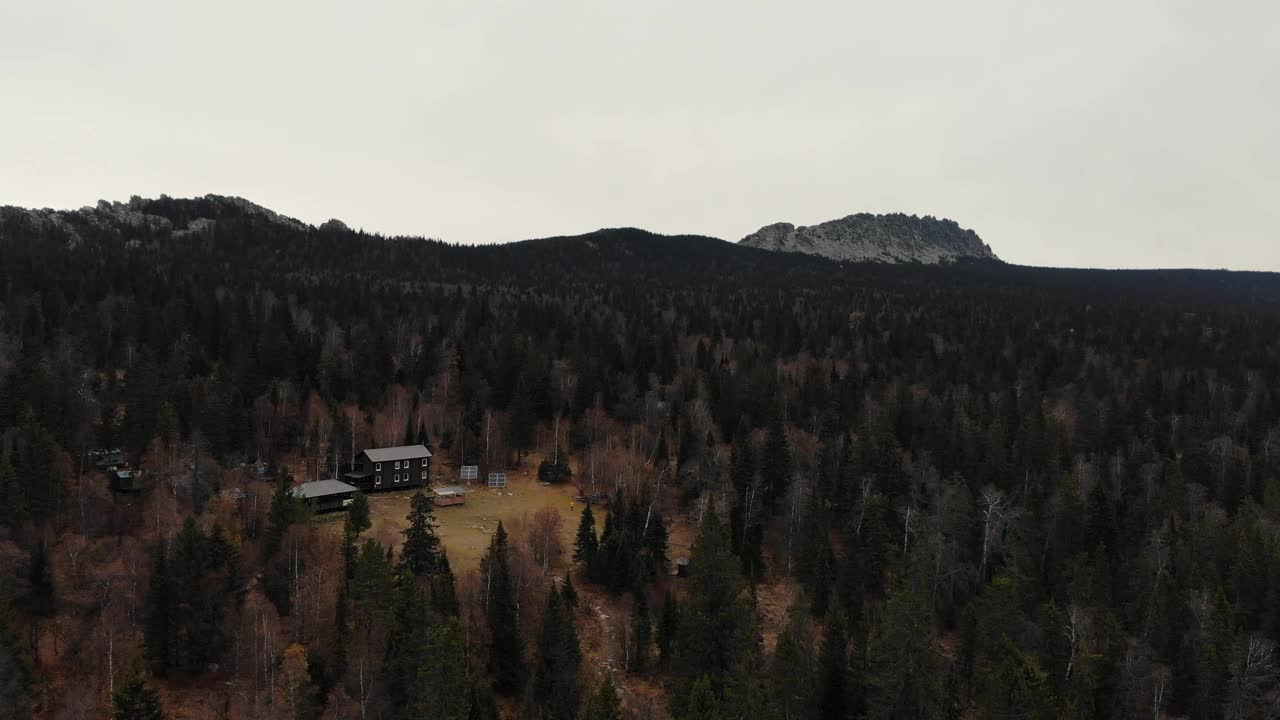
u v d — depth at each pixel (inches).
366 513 3371.1
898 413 4820.4
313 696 2368.4
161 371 4576.8
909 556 3208.7
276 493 2982.3
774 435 4040.4
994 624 2679.6
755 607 3029.0
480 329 6451.8
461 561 3299.7
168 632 2474.2
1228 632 2598.4
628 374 5969.5
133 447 3668.8
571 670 2486.5
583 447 4913.9
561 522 3907.5
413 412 5132.9
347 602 2608.3
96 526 3011.8
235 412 4143.7
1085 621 2645.2
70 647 2454.5
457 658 2260.1
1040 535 3459.6
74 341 4936.0
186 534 2588.6
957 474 3759.8
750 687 2250.2
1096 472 4089.6
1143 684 2534.5
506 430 4931.1
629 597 3171.8
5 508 2751.0
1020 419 4798.2
